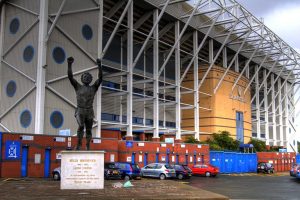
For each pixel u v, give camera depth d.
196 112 55.06
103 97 44.47
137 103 50.47
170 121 56.69
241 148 63.09
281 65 78.69
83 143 32.03
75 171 16.08
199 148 46.16
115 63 46.75
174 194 15.21
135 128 47.41
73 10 36.34
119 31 46.69
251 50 64.81
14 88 36.12
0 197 13.31
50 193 14.51
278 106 86.94
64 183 15.99
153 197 13.98
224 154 50.88
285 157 67.00
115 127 41.91
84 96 17.23
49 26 34.31
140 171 32.22
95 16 38.50
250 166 56.38
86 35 37.47
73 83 17.28
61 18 35.28
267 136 78.06
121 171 30.06
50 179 27.45
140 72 51.12
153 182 21.89
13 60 36.75
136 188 17.44
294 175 41.59
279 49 66.81
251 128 72.00
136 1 44.22
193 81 59.56
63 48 35.38
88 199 13.04
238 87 67.00
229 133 60.59
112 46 46.72
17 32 36.69
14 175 28.19
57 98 34.62
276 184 32.78
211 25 50.72
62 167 16.02
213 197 14.55
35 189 15.91
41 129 32.72
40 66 33.31
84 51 36.91
